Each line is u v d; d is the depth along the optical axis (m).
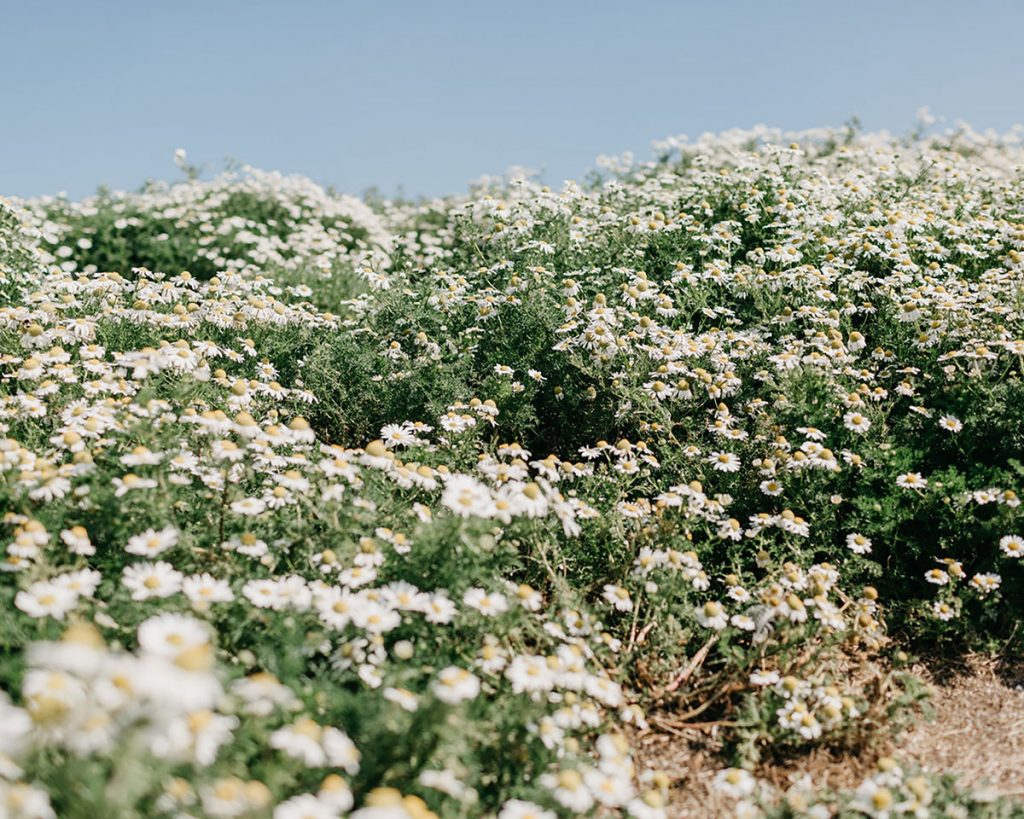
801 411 5.32
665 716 3.83
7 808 2.04
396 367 6.34
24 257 7.63
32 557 3.30
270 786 2.54
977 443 5.23
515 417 5.88
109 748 2.10
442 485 4.66
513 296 6.79
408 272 8.66
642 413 5.74
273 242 11.71
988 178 9.78
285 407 5.93
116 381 4.96
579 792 2.76
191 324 5.99
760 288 6.77
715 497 4.93
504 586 3.78
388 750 2.77
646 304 6.64
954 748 3.75
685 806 3.38
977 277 7.37
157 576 3.27
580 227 8.03
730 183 8.71
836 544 4.97
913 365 5.98
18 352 5.34
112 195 13.97
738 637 4.29
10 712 2.16
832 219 7.88
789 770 3.55
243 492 4.11
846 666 4.23
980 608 4.51
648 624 4.16
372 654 3.31
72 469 3.69
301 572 3.70
